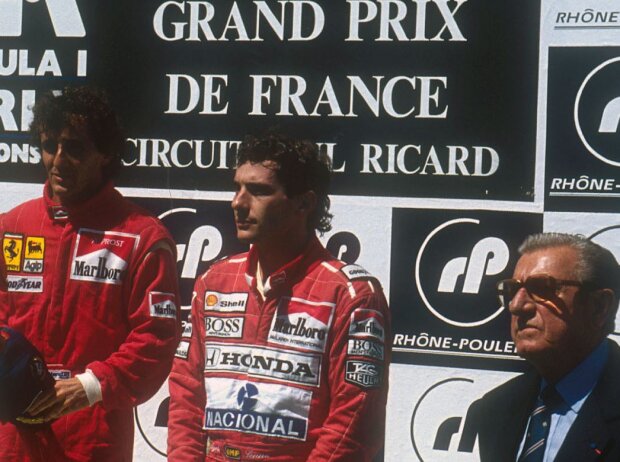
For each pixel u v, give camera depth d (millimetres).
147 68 4406
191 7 4367
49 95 3443
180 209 4375
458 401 4094
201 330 3289
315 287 3119
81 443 3400
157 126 4395
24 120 4504
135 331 3385
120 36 4438
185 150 4375
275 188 3102
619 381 2617
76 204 3447
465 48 4117
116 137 3486
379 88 4195
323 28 4246
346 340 3062
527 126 4062
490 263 4086
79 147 3398
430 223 4141
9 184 4516
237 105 4332
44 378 3256
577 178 4020
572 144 4023
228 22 4336
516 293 2711
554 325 2652
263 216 3104
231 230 4344
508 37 4078
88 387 3270
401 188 4168
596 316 2656
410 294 4145
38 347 3439
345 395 3035
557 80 4035
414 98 4164
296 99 4273
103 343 3414
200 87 4363
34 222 3518
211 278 3289
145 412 4355
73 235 3453
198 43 4363
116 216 3479
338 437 3002
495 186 4090
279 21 4289
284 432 3062
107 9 4445
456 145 4121
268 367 3104
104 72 4445
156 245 3438
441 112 4137
